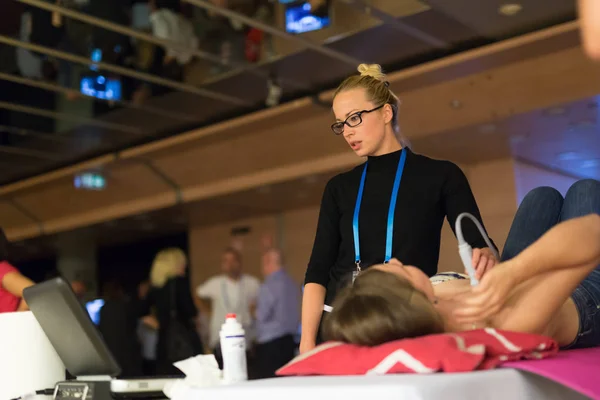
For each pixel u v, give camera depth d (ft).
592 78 20.31
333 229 7.53
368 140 7.28
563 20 18.84
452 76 21.86
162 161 31.37
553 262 4.60
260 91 24.04
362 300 4.33
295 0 17.85
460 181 7.04
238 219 39.37
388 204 7.13
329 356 4.20
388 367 3.83
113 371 6.06
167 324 20.53
